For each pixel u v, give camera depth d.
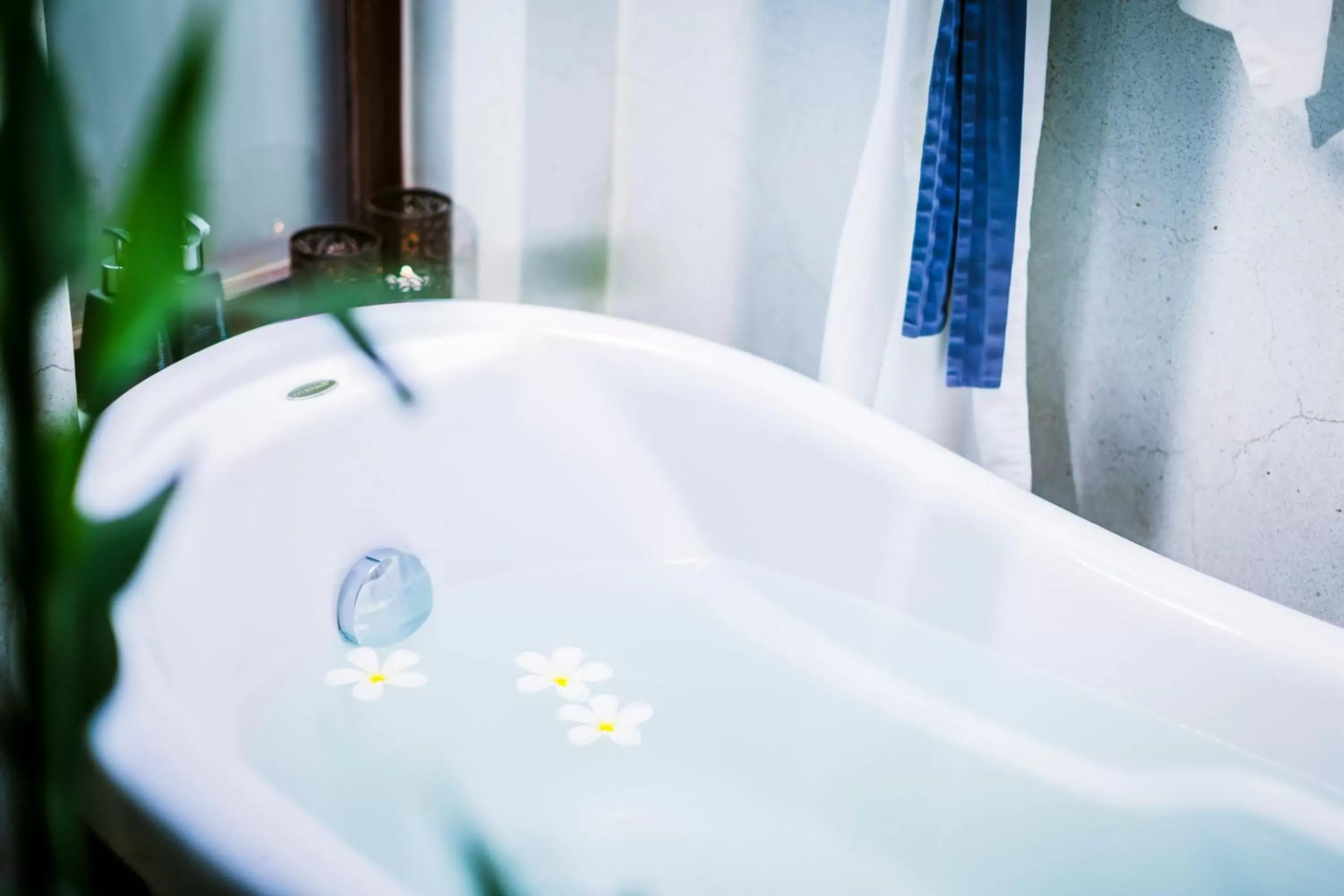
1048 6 1.43
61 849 0.31
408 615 1.45
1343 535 1.49
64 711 0.30
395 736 1.29
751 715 1.36
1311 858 1.15
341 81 1.84
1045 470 1.74
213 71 0.20
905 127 1.49
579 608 1.52
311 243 1.67
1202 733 1.23
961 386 1.55
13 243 0.23
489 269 1.94
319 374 1.40
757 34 1.80
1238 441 1.54
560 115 1.87
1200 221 1.50
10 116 0.22
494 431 1.54
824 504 1.46
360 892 0.74
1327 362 1.44
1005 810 1.24
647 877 1.17
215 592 1.26
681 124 1.91
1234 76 1.43
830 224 1.83
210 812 0.79
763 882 1.17
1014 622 1.33
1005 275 1.49
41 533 0.27
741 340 2.00
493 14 1.78
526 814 1.22
